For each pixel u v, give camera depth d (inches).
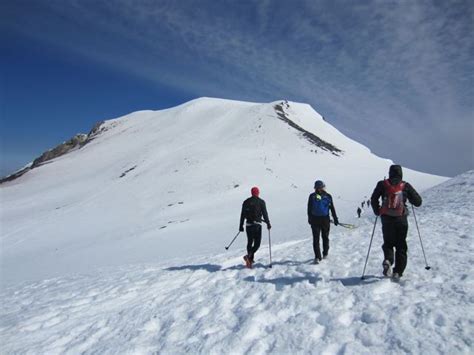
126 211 2031.3
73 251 1318.9
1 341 246.2
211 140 3550.7
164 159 3056.1
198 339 217.2
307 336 199.2
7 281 955.3
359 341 186.7
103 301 319.6
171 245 1138.0
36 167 4461.1
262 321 228.7
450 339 172.4
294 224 1181.7
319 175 2464.3
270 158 2827.3
